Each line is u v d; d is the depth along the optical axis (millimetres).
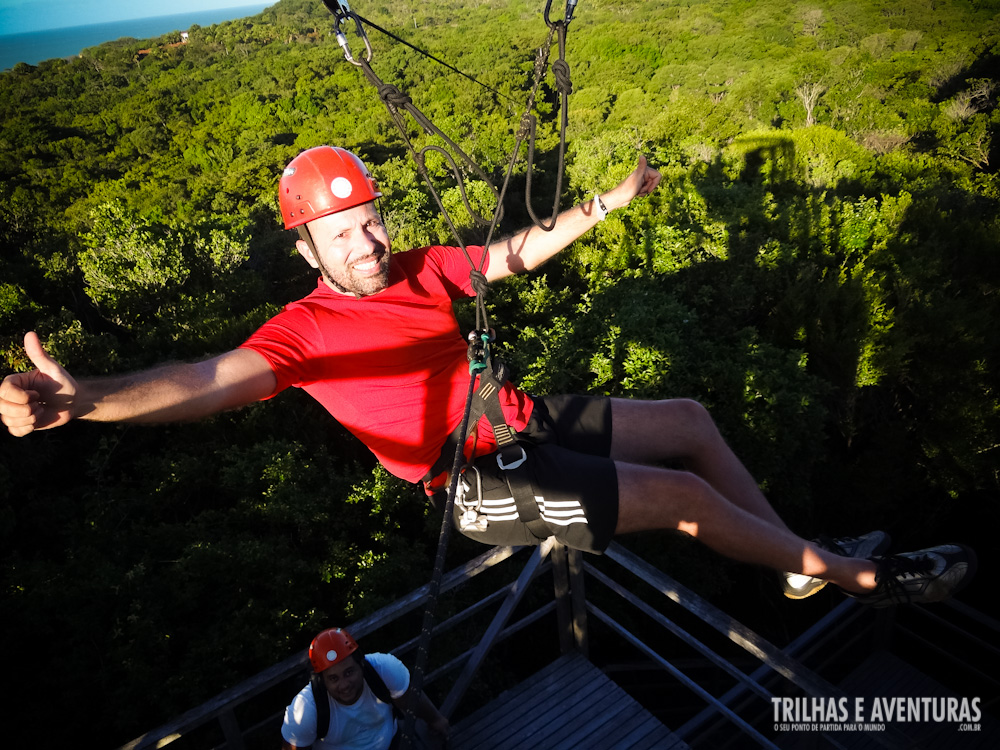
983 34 69875
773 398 10969
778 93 59906
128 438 16328
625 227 19109
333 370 1707
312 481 12305
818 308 14367
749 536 1831
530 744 2688
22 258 31875
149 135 90188
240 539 11023
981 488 13609
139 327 19172
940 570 1939
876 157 32312
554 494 1730
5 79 134250
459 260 2008
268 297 22734
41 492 15469
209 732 9086
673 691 11414
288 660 2432
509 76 81875
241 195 51250
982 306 16453
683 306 12703
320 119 85688
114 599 10180
